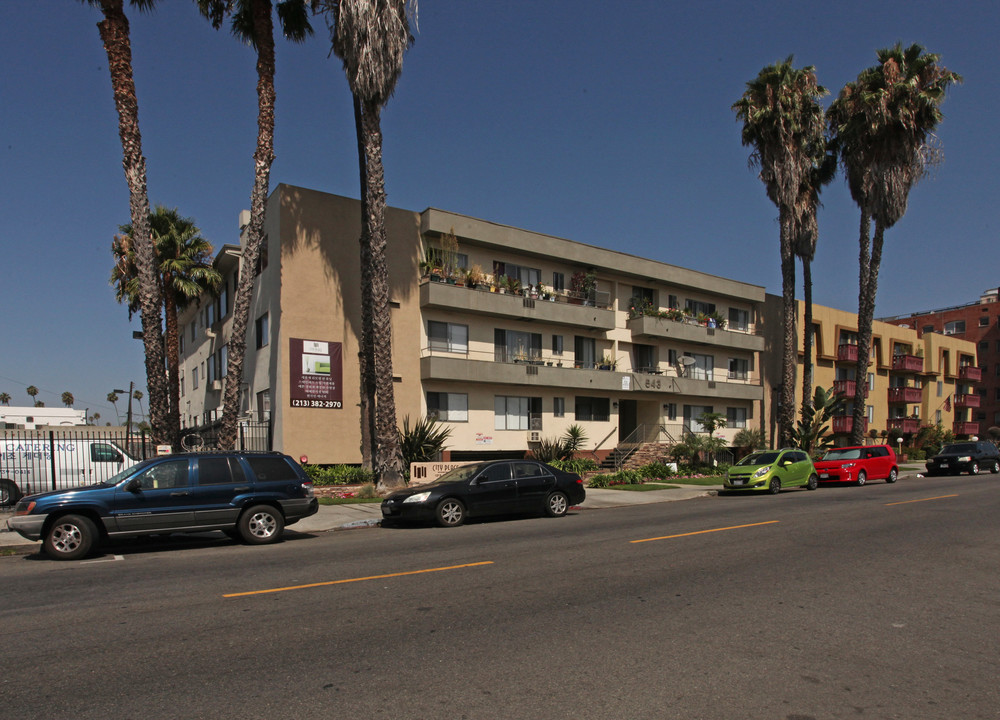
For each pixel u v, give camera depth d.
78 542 10.30
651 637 5.87
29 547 11.52
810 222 34.81
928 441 49.81
